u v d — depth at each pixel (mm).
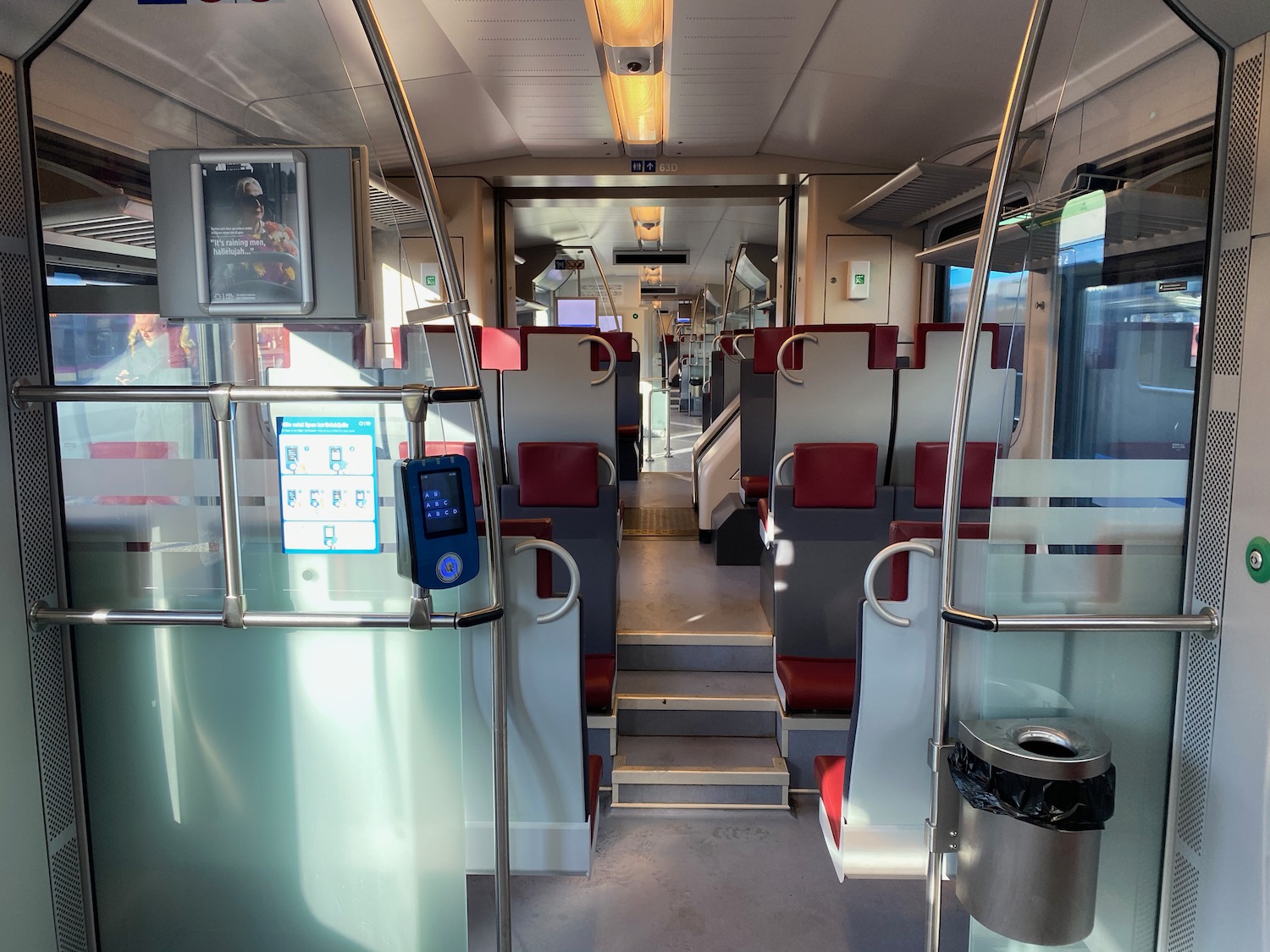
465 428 3330
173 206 1626
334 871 1945
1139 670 1819
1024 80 1528
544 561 2105
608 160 6496
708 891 2414
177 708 1885
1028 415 1748
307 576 1791
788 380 3209
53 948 1806
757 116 5309
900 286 6488
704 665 3439
